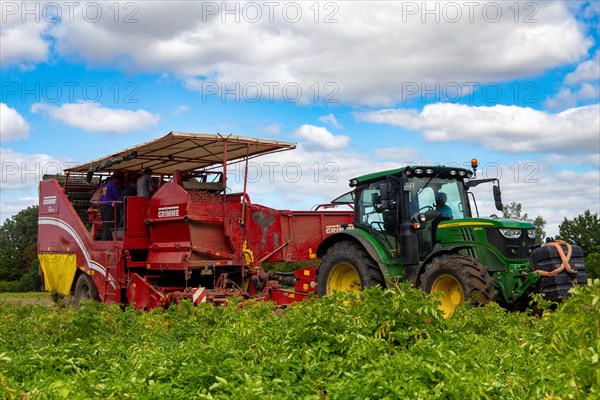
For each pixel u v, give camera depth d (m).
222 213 14.46
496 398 4.87
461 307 8.98
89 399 5.05
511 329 7.75
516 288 10.97
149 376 5.71
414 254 11.95
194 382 5.41
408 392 4.71
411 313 6.75
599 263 24.61
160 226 14.89
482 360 6.07
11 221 48.78
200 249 14.09
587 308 4.89
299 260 15.79
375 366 5.29
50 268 18.81
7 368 6.24
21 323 9.92
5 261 46.97
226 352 6.10
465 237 11.56
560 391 4.59
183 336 8.85
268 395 4.86
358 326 6.69
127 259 15.25
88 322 8.66
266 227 15.25
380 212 13.05
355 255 12.82
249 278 14.84
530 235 11.49
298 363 5.91
